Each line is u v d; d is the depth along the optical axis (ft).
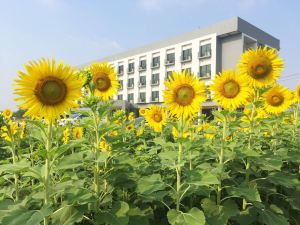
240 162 5.29
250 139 5.08
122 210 3.51
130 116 12.46
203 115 7.53
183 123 4.05
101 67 5.00
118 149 4.05
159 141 4.25
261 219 4.17
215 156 4.80
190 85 4.06
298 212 5.19
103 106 3.87
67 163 3.60
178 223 3.29
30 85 3.02
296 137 6.75
